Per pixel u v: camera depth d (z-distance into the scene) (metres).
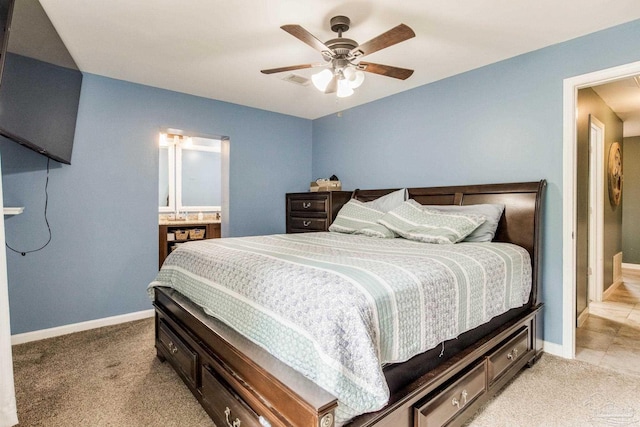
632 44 2.18
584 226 3.24
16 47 1.73
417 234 2.59
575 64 2.42
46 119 2.29
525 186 2.58
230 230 4.04
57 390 1.99
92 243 3.09
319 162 4.67
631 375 2.17
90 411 1.79
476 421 1.70
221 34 2.36
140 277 3.36
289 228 4.39
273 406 1.20
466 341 1.70
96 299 3.11
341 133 4.32
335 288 1.23
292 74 3.10
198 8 2.04
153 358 2.43
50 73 2.26
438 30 2.30
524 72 2.67
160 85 3.38
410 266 1.54
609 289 4.23
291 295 1.29
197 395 1.76
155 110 3.44
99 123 3.11
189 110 3.66
